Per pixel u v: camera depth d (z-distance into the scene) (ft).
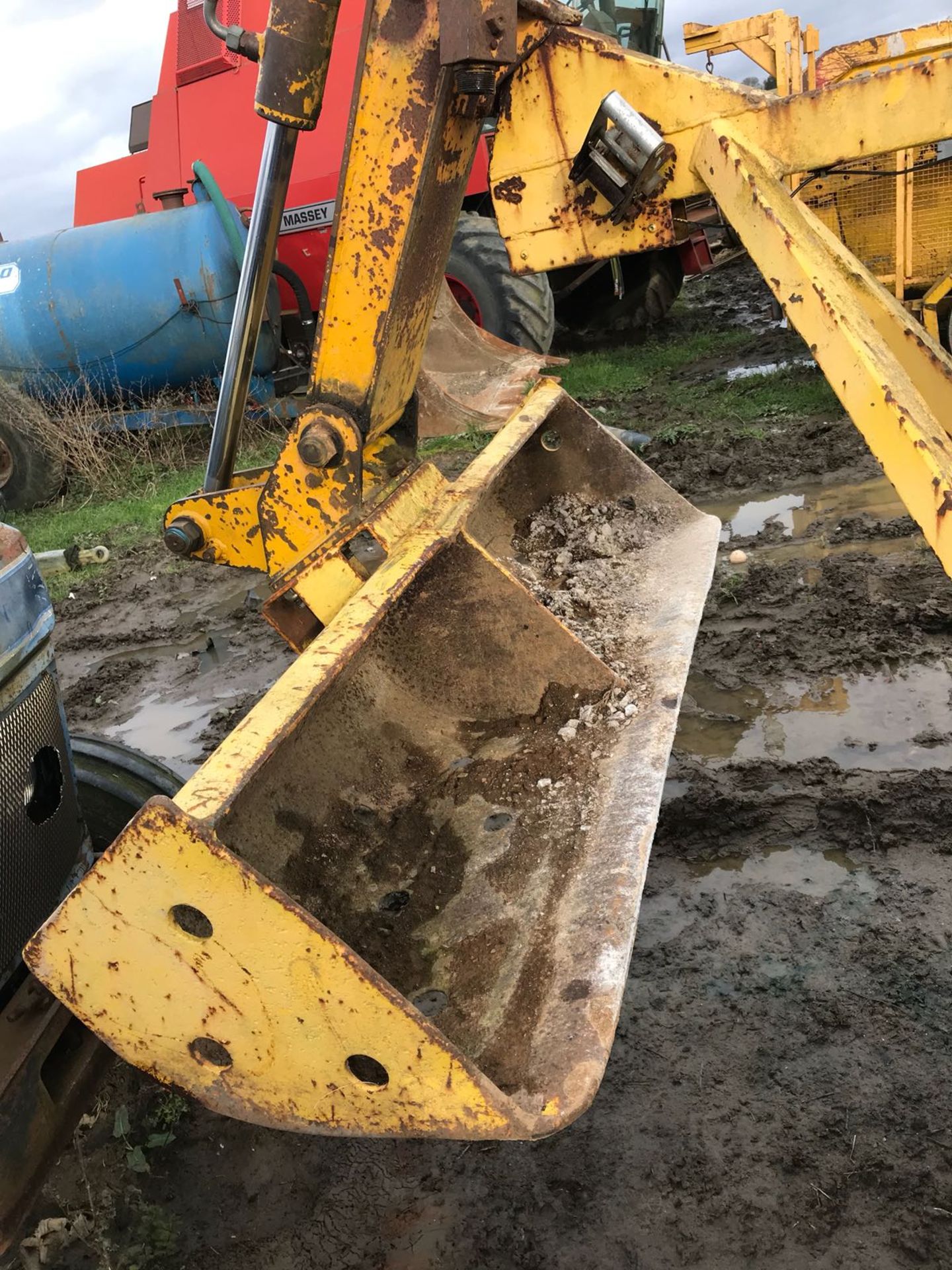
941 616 12.42
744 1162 6.64
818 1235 6.15
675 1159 6.73
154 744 13.66
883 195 20.22
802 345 27.89
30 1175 5.70
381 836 6.88
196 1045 5.04
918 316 20.40
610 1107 7.16
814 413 21.45
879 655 12.03
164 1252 6.69
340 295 7.38
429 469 8.54
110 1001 5.07
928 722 10.70
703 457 19.90
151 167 28.71
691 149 7.89
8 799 6.33
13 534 6.69
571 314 33.37
